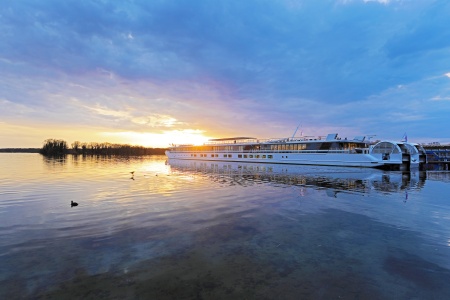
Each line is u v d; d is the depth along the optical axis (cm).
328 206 1530
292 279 678
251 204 1571
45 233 1016
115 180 2789
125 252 840
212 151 7656
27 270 715
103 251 847
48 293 606
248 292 616
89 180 2778
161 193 1945
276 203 1605
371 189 2217
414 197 1842
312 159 5541
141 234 1013
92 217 1252
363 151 5172
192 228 1093
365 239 974
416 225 1155
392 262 780
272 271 721
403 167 4881
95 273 702
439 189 2236
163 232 1040
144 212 1355
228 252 848
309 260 791
